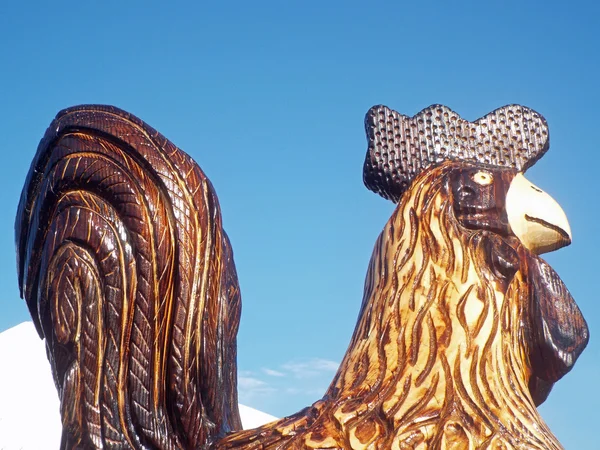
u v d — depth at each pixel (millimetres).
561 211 3619
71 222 3213
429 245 3398
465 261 3344
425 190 3557
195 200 3273
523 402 3105
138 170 3285
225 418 3404
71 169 3285
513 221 3510
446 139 3783
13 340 8961
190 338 3143
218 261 3271
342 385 3215
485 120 3834
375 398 3059
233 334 3748
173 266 3189
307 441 2949
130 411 3076
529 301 3357
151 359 3121
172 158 3326
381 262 3518
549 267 3449
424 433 2924
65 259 3174
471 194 3484
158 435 3061
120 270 3170
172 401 3086
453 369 3096
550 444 2984
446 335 3176
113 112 3457
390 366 3150
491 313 3244
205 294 3199
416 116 3822
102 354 3119
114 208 3252
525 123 3848
